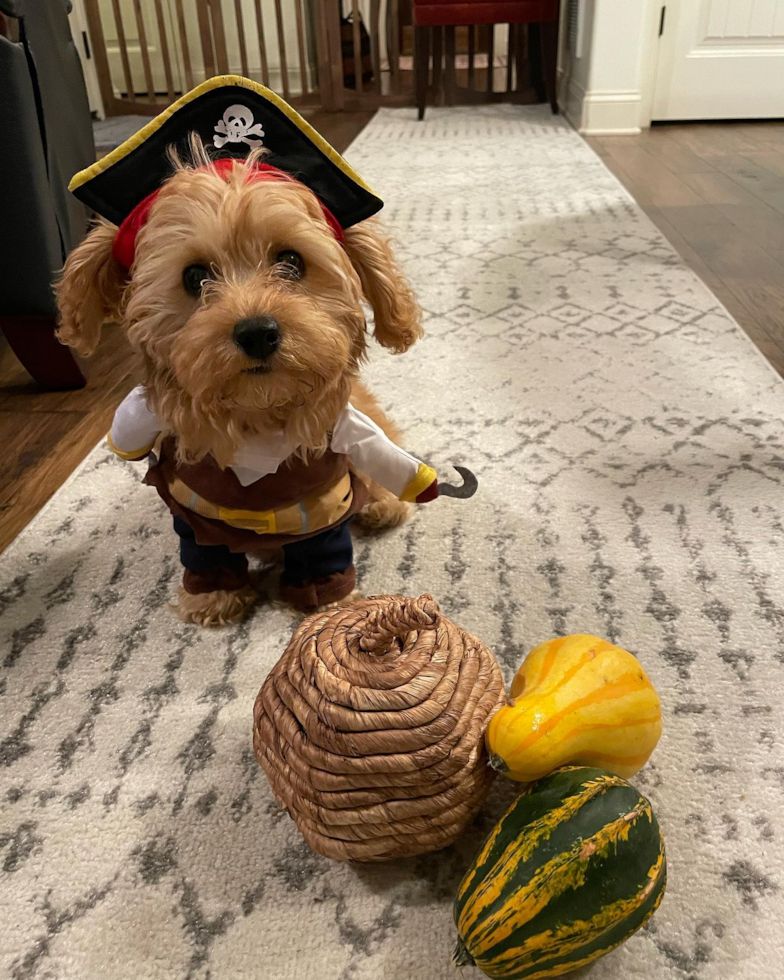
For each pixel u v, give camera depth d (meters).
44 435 1.45
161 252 0.76
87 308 0.87
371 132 4.06
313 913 0.67
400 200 2.79
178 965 0.63
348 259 0.85
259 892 0.69
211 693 0.89
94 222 0.92
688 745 0.80
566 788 0.60
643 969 0.61
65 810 0.76
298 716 0.65
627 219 2.49
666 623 0.96
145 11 4.92
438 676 0.66
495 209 2.65
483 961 0.56
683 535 1.11
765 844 0.70
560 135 3.88
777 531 1.10
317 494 0.92
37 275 1.42
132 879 0.70
